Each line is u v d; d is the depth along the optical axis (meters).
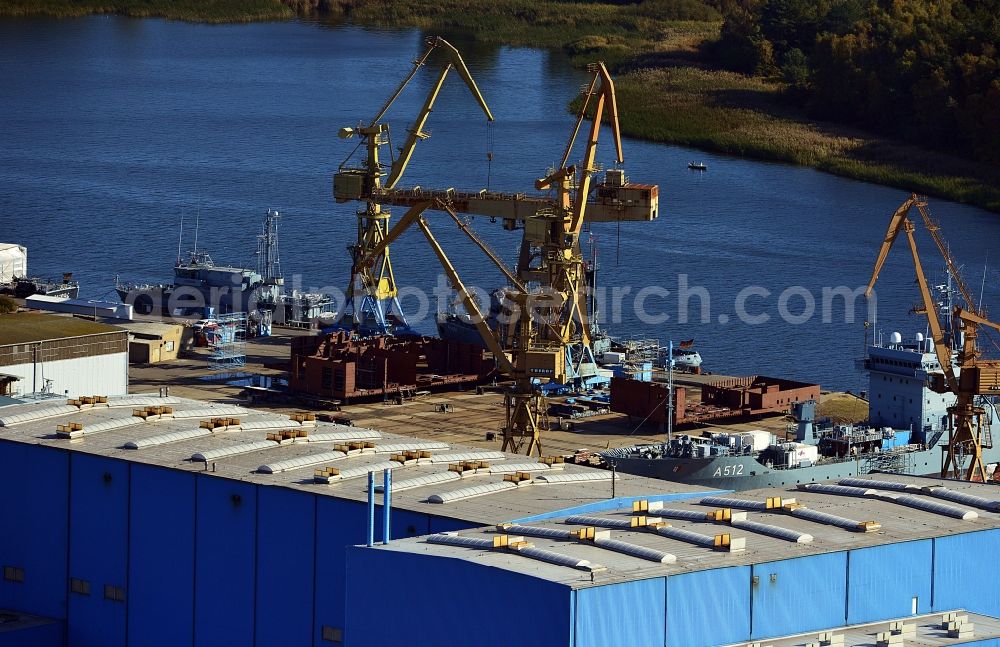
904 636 141.12
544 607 131.00
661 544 142.62
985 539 151.25
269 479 164.12
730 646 137.38
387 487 147.38
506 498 161.00
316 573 159.38
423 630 138.38
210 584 165.38
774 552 141.50
